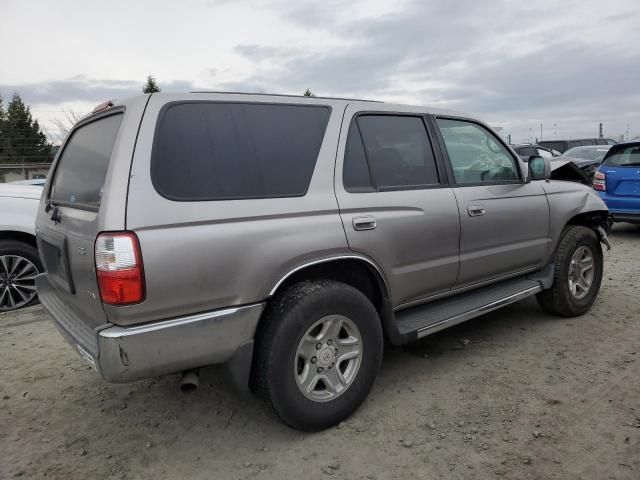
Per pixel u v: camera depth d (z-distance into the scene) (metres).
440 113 3.72
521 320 4.68
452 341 4.22
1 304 5.23
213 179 2.53
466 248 3.63
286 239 2.65
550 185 4.47
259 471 2.60
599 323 4.52
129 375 2.31
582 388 3.33
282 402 2.68
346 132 3.07
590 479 2.45
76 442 2.91
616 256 7.17
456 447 2.73
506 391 3.33
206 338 2.45
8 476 2.61
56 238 2.88
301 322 2.67
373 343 3.00
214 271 2.44
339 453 2.72
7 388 3.59
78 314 2.79
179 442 2.89
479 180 3.86
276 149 2.78
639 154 8.26
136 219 2.28
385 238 3.08
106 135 2.70
